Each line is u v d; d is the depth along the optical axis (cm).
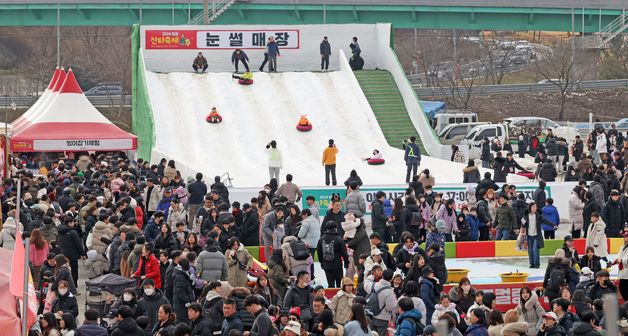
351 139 10862
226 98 11512
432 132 11062
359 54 12475
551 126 14825
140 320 3881
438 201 6831
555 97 19388
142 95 11494
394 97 11831
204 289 4219
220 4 17550
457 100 19275
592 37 18925
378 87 12000
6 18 17788
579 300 4322
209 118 10988
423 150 11106
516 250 6781
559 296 4769
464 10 17638
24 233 4947
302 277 4262
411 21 17862
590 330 3766
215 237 4997
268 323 3794
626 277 5225
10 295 3562
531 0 17650
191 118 11069
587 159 8838
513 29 17925
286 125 11012
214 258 4731
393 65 12156
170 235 5256
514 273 5625
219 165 10000
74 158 10056
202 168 9775
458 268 6281
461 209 6900
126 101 19900
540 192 7019
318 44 12675
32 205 6259
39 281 4812
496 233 6919
